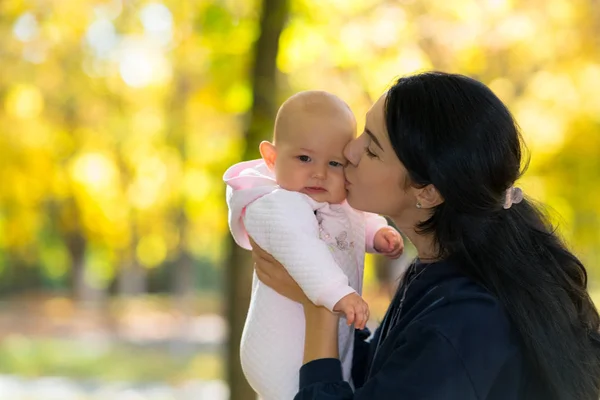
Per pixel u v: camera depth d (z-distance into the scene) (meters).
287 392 3.40
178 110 15.91
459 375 2.78
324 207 3.46
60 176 18.03
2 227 20.61
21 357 22.27
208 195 13.43
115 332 27.00
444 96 2.97
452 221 3.05
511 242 3.03
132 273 36.75
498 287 2.95
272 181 3.55
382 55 9.14
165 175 18.16
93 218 19.83
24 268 38.31
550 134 11.52
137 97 17.22
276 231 3.30
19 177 17.56
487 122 2.95
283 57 7.89
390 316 3.43
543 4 10.90
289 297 3.40
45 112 17.27
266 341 3.44
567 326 3.00
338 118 3.44
